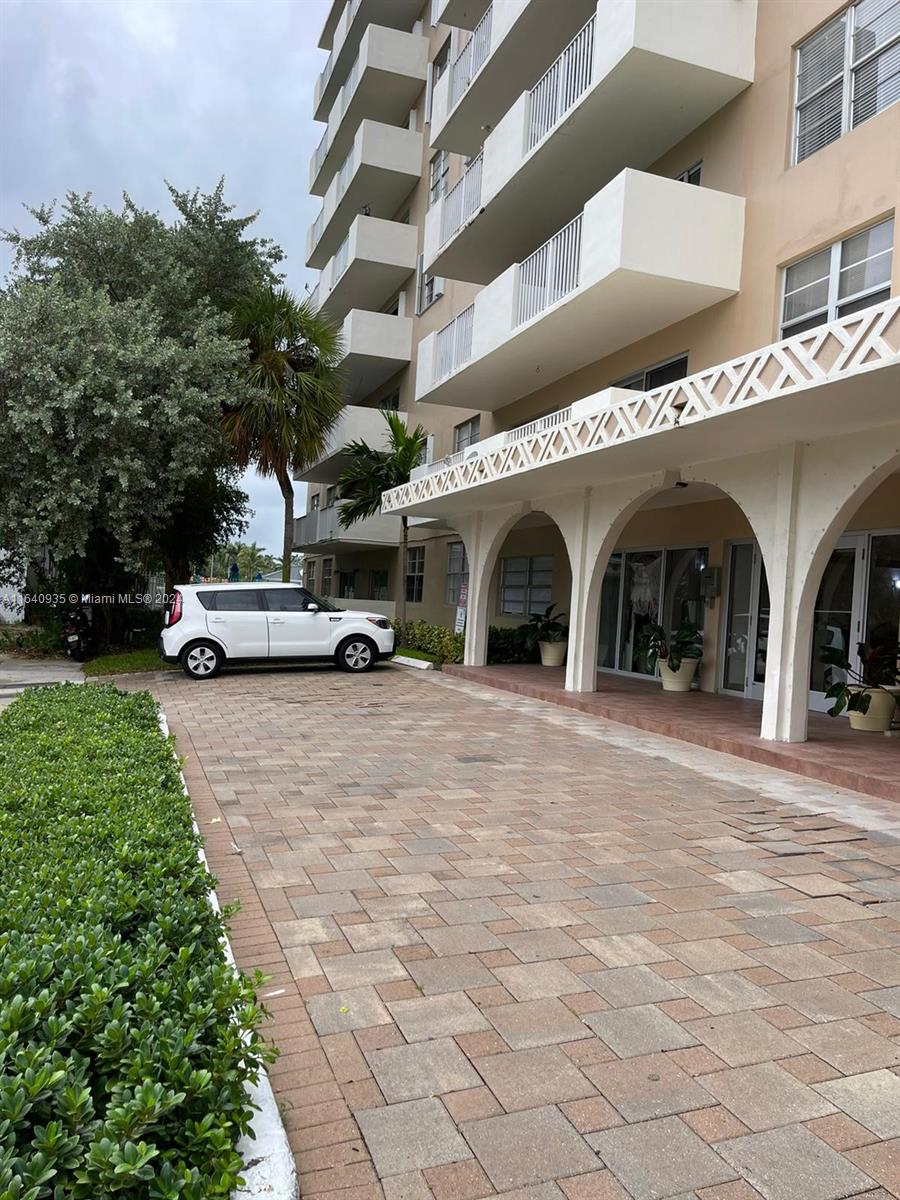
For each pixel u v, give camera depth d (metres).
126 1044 2.08
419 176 24.48
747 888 4.49
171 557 22.17
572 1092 2.66
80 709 7.36
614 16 10.38
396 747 8.14
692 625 12.83
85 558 18.16
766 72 10.38
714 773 7.36
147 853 3.47
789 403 6.55
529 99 13.07
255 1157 2.16
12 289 15.77
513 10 13.81
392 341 24.14
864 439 7.38
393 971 3.45
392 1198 2.20
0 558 17.80
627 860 4.89
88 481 15.07
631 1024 3.07
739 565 12.03
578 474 10.84
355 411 23.92
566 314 11.73
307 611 14.38
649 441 8.34
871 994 3.33
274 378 18.42
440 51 23.66
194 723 9.36
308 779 6.75
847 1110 2.59
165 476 16.14
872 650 9.10
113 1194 1.74
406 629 18.77
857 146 8.98
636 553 14.59
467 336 15.60
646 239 10.16
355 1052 2.86
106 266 17.83
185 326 17.66
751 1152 2.39
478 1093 2.65
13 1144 1.70
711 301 11.05
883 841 5.41
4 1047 1.94
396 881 4.46
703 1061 2.84
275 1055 2.38
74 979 2.25
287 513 19.61
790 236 9.90
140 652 17.83
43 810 4.07
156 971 2.51
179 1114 2.00
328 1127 2.48
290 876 4.52
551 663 15.92
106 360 14.88
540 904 4.18
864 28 9.12
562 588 16.58
